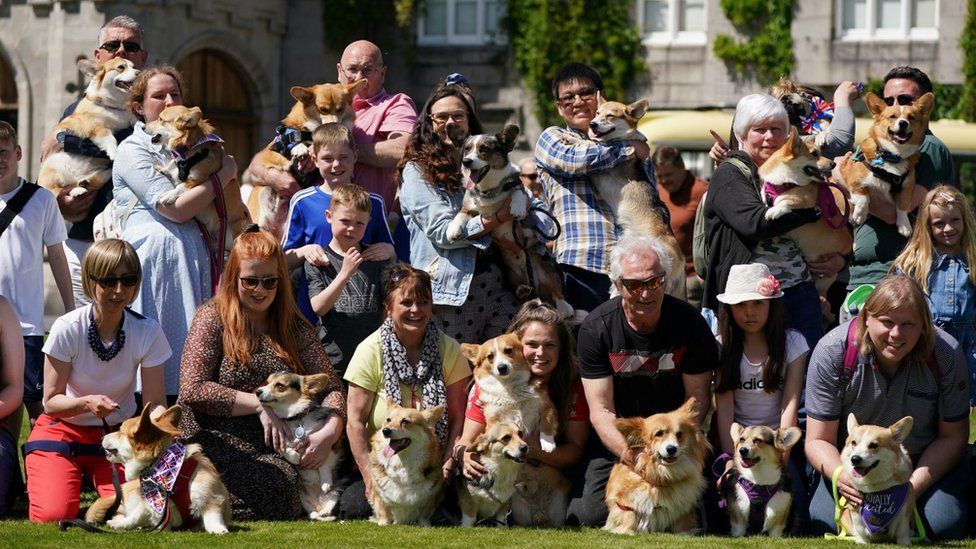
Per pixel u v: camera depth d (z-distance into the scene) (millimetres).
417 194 6910
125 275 5996
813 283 6902
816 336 6727
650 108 18188
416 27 18719
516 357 6141
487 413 6164
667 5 18156
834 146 7352
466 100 7051
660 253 6191
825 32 17500
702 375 6266
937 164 7641
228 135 17484
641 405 6301
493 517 6051
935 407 5961
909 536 5703
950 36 17156
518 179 6762
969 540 5855
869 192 7359
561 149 7188
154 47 15875
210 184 6902
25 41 15938
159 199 6824
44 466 5957
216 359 6172
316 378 6102
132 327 6199
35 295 6770
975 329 6590
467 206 6766
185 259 6863
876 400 5949
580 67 7570
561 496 6270
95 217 7883
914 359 5848
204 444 6102
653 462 5805
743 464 5812
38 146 15953
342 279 6625
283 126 8039
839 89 7652
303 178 7797
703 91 17969
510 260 6934
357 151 7797
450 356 6402
